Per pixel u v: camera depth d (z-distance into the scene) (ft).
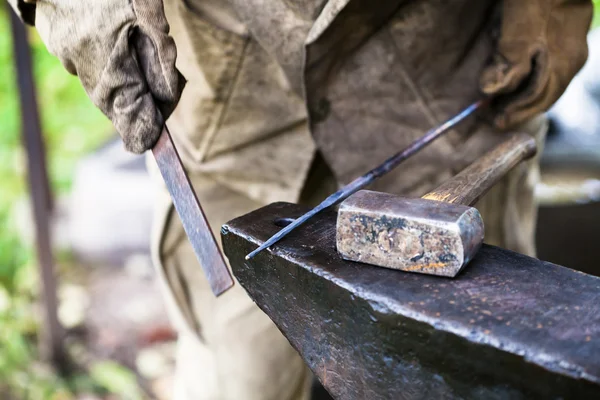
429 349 3.16
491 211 5.23
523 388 3.01
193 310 5.22
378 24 4.56
